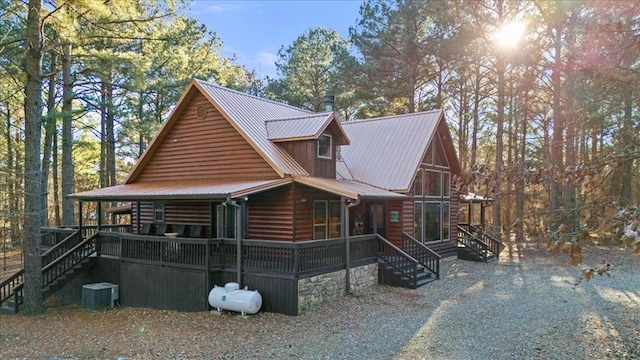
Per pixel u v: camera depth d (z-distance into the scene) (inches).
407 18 1092.5
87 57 697.0
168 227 696.4
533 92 1051.3
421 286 591.8
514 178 189.6
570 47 299.9
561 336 374.6
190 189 565.0
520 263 794.8
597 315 438.9
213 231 657.6
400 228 696.4
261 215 600.7
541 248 982.4
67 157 797.9
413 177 683.4
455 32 1011.3
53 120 724.0
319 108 1385.3
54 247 613.9
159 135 699.4
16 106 1003.9
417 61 1123.3
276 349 359.3
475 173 198.1
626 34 237.3
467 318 434.6
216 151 646.5
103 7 474.6
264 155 582.2
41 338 426.6
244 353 352.5
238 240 487.8
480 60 1106.7
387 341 370.6
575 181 174.9
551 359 323.6
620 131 270.5
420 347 354.0
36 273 525.7
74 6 474.6
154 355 357.1
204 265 491.2
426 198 778.2
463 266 761.6
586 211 163.5
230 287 472.1
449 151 850.1
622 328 394.3
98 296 541.6
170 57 958.4
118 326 456.4
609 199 159.3
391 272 593.0
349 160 774.5
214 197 497.4
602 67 246.4
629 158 175.2
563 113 626.5
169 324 449.1
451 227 860.6
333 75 1283.2
